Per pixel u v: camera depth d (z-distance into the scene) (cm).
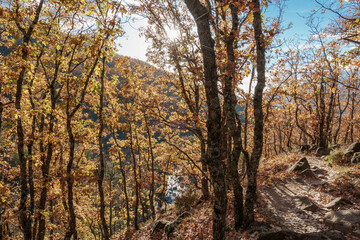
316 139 2211
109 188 2480
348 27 802
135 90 1745
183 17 649
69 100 980
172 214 1417
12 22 929
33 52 848
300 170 1246
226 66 572
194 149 1781
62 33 1073
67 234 1084
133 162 2088
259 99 677
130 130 1952
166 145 1847
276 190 1068
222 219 479
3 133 889
